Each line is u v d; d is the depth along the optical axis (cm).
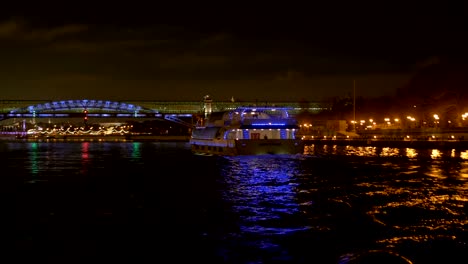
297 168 4556
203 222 2234
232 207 2575
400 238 1903
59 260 1741
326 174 4019
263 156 5709
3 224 2238
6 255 1795
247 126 5716
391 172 4106
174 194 3056
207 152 6788
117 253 1808
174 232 2067
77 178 4053
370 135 10538
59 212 2502
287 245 1858
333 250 1791
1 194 3134
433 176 3800
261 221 2231
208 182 3628
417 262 1652
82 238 1995
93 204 2722
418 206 2500
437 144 6919
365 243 1853
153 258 1752
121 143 16025
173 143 15725
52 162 6109
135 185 3519
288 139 5762
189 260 1728
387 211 2380
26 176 4262
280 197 2872
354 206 2530
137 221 2277
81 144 14938
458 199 2709
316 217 2288
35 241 1958
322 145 9406
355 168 4481
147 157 6981
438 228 2031
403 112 11731
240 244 1883
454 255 1708
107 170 4816
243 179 3769
